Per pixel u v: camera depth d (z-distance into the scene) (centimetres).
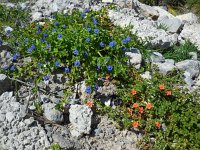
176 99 40
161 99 40
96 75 41
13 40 45
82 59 42
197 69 50
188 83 47
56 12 52
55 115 37
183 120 38
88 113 38
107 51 44
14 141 34
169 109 39
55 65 41
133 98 40
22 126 35
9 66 41
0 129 35
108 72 42
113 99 41
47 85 40
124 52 45
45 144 35
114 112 39
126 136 39
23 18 51
